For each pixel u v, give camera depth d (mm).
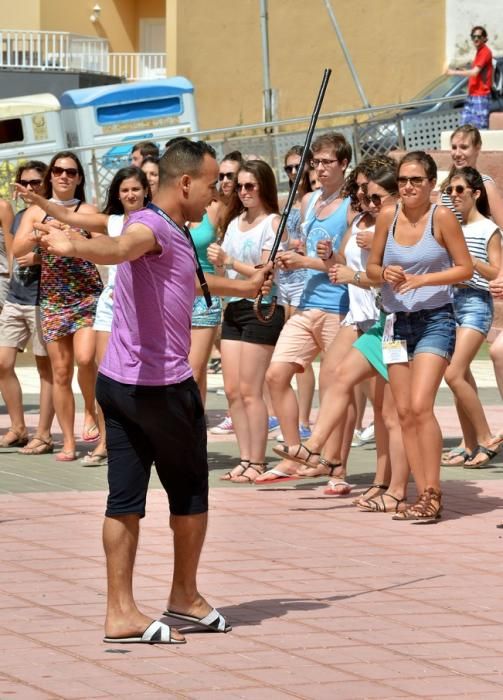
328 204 12000
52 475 12453
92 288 13180
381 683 6766
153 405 7227
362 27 40438
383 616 7961
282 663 7047
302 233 12562
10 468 12805
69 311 13109
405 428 10680
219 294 8477
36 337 13609
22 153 30203
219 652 7215
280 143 26516
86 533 9938
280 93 40875
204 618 7574
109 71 51844
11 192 24703
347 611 8047
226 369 12344
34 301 13586
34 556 9203
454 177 12828
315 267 11570
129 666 6941
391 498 11023
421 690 6680
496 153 24953
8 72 48312
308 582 8703
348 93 40500
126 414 7270
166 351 7258
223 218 12359
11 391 14016
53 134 30344
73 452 13344
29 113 31250
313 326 11953
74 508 10875
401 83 40281
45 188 13055
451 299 10484
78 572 8789
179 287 7266
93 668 6891
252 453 12312
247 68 40938
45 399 13719
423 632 7660
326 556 9414
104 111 30578
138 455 7363
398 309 10500
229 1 40969
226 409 17016
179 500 7555
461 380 13055
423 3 40062
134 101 30766
